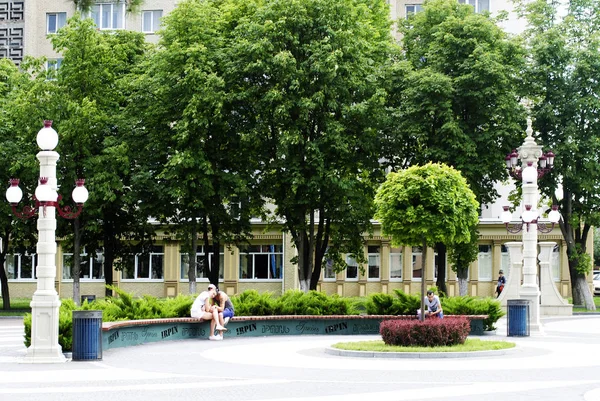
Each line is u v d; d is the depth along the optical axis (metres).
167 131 42.38
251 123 42.38
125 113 43.59
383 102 41.84
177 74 41.44
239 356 20.92
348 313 30.64
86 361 19.56
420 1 65.38
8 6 65.94
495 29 45.19
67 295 63.78
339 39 41.00
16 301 58.56
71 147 42.66
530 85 47.28
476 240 45.16
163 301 27.81
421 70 43.59
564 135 46.09
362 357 20.53
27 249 49.81
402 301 30.86
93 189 41.81
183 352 22.17
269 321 29.31
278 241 62.72
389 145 43.97
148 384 15.14
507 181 47.94
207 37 42.56
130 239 49.38
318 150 40.22
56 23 66.38
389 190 22.70
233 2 46.06
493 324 31.78
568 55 47.09
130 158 42.88
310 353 21.77
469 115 44.38
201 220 43.91
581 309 48.06
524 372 17.19
